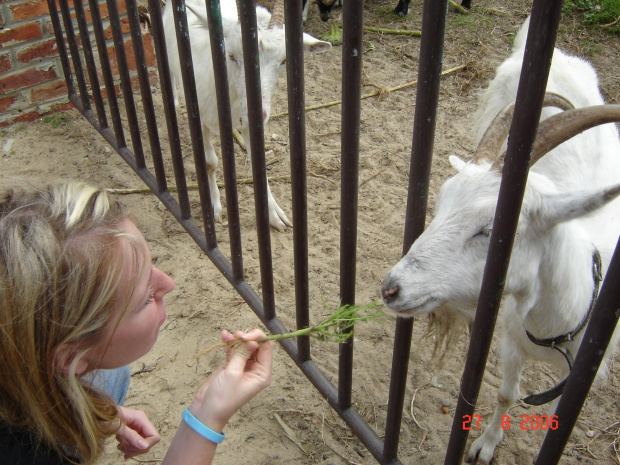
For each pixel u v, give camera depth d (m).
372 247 3.90
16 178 1.21
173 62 4.40
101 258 1.12
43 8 4.56
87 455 1.29
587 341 1.14
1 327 1.05
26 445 1.28
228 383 1.40
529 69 1.07
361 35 1.46
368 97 5.45
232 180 2.45
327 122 5.13
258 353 1.54
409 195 1.53
